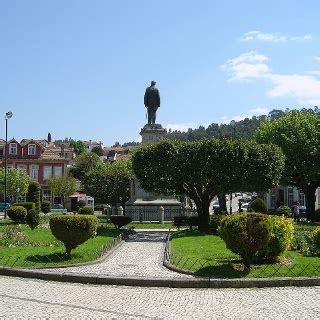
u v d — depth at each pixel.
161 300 11.32
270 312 10.14
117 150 158.25
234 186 29.28
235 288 12.91
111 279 13.31
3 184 59.06
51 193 71.81
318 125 44.53
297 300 11.36
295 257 16.97
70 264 15.92
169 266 15.70
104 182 59.09
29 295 11.70
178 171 29.27
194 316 9.77
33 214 28.05
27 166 71.81
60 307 10.41
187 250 19.16
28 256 16.97
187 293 12.21
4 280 13.85
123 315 9.78
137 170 30.48
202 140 29.94
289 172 44.72
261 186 29.61
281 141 44.19
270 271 14.20
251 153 29.44
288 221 16.14
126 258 18.31
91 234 17.20
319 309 10.41
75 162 104.88
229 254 17.84
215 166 28.92
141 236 28.00
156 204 40.22
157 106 43.69
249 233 14.20
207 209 30.52
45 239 22.19
